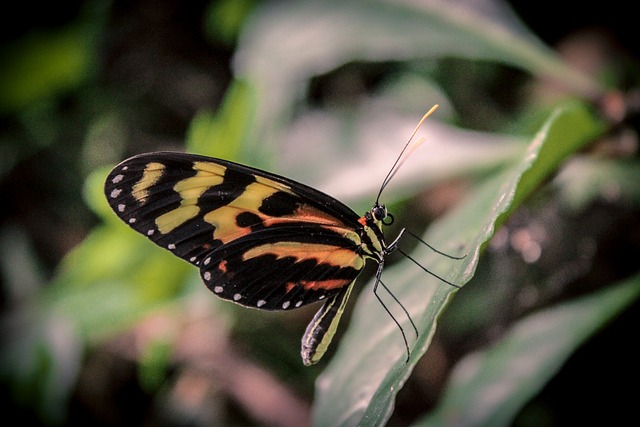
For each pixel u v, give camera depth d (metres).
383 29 0.33
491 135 0.32
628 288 0.30
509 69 0.37
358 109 0.34
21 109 0.40
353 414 0.28
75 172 0.40
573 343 0.30
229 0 0.36
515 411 0.30
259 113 0.34
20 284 0.39
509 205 0.27
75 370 0.35
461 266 0.27
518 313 0.34
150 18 0.39
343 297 0.30
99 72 0.40
